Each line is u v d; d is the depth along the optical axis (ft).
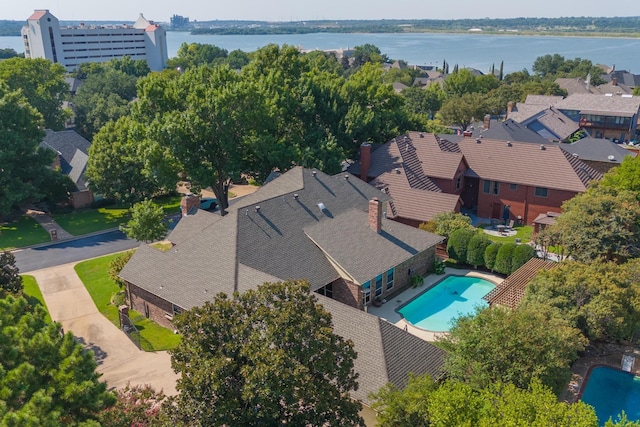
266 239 121.80
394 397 67.21
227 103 170.60
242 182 247.09
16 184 190.60
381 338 86.53
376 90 241.76
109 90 392.47
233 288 107.14
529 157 190.70
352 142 214.48
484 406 62.18
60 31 632.79
